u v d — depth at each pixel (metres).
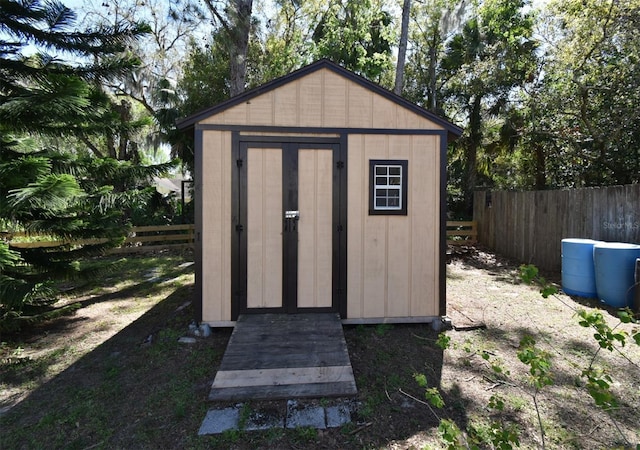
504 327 4.26
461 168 13.83
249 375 2.89
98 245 4.57
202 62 11.20
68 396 2.88
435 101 13.71
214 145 4.02
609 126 8.05
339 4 13.10
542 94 9.19
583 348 3.69
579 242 5.40
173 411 2.63
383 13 14.34
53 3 3.61
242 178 4.05
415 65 15.13
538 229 7.60
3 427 2.51
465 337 3.96
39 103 3.14
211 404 2.67
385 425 2.43
